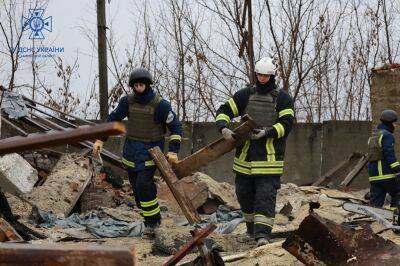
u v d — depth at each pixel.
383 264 5.02
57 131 2.06
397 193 11.24
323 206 9.77
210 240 7.47
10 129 13.15
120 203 12.21
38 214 9.84
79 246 2.07
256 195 7.70
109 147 16.11
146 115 8.48
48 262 2.03
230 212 10.81
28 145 2.02
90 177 12.05
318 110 23.20
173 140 8.42
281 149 7.80
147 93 8.51
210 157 7.98
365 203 11.92
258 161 7.72
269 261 6.46
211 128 16.92
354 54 23.30
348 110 24.02
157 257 7.51
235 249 7.60
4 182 11.25
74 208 11.91
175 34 22.08
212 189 11.82
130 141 8.63
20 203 10.87
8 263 2.02
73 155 12.57
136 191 8.69
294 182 17.22
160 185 12.56
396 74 14.80
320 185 16.47
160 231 7.77
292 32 20.52
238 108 7.92
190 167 8.07
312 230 5.21
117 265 2.04
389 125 11.50
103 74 17.41
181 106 22.38
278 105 7.79
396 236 7.27
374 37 23.09
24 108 13.20
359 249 5.15
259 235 7.52
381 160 11.32
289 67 20.23
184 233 7.68
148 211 8.62
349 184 16.06
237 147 7.91
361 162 15.80
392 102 14.90
